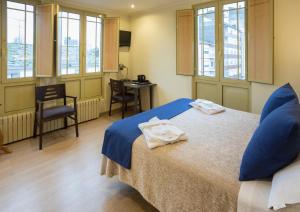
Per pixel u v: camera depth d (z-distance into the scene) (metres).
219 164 1.59
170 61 4.69
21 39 3.54
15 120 3.46
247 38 3.52
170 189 1.67
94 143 3.50
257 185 1.35
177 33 4.39
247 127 2.34
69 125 4.29
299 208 1.12
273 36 3.19
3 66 3.35
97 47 4.81
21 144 3.43
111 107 5.23
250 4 3.36
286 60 3.17
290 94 1.97
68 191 2.26
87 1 4.15
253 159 1.36
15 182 2.40
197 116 2.73
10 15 3.38
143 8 4.77
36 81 3.80
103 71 4.94
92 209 2.00
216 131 2.22
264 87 3.42
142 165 1.88
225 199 1.37
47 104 3.96
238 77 3.73
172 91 4.73
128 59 5.50
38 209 1.99
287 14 3.08
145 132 2.04
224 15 3.77
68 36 4.23
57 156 3.04
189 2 4.19
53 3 3.84
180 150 1.80
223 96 3.98
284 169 1.30
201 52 4.17
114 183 2.41
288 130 1.21
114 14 5.03
